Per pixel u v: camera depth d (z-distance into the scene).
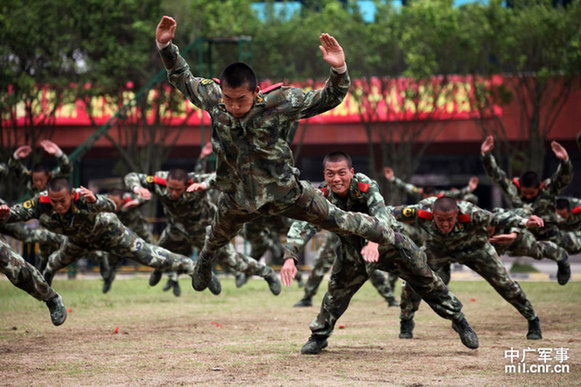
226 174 5.22
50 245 11.10
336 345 6.79
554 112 24.53
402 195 24.03
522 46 21.64
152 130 22.78
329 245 10.68
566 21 20.70
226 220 5.60
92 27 21.27
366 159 27.53
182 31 22.38
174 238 10.79
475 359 5.95
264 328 8.23
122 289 14.02
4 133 24.20
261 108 4.95
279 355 6.16
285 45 23.59
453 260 7.20
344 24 23.53
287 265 5.52
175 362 5.83
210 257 6.19
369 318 9.29
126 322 8.81
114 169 26.27
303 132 24.55
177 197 9.80
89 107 22.48
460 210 6.88
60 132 25.36
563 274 10.20
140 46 21.66
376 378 5.09
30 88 20.64
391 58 23.50
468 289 13.69
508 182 10.47
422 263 6.02
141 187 9.77
